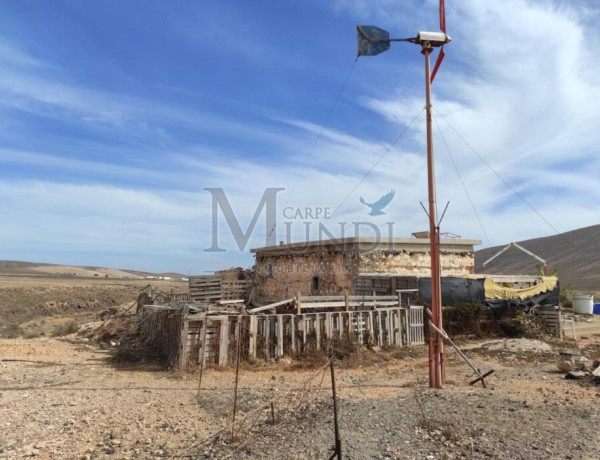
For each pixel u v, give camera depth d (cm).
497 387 1088
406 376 1273
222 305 1933
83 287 6562
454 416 824
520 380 1176
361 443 695
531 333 1970
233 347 1448
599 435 710
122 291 6738
